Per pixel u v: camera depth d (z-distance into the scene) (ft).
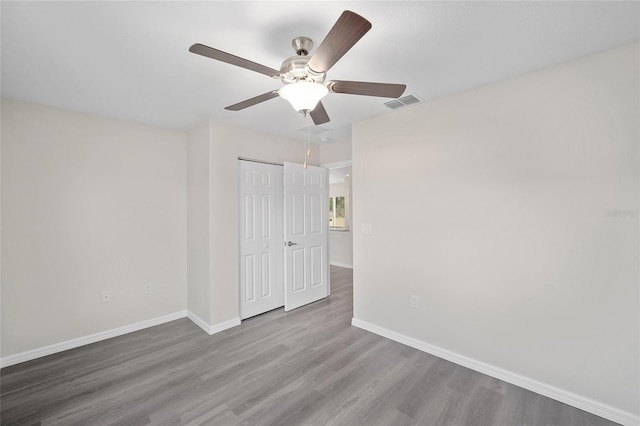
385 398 6.73
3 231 8.19
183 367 8.05
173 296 11.56
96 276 9.75
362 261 10.50
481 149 7.70
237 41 5.62
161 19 4.92
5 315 8.21
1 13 4.66
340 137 13.12
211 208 10.36
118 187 10.21
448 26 5.18
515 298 7.23
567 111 6.48
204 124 10.60
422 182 8.85
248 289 11.68
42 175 8.77
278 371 7.84
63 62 6.32
